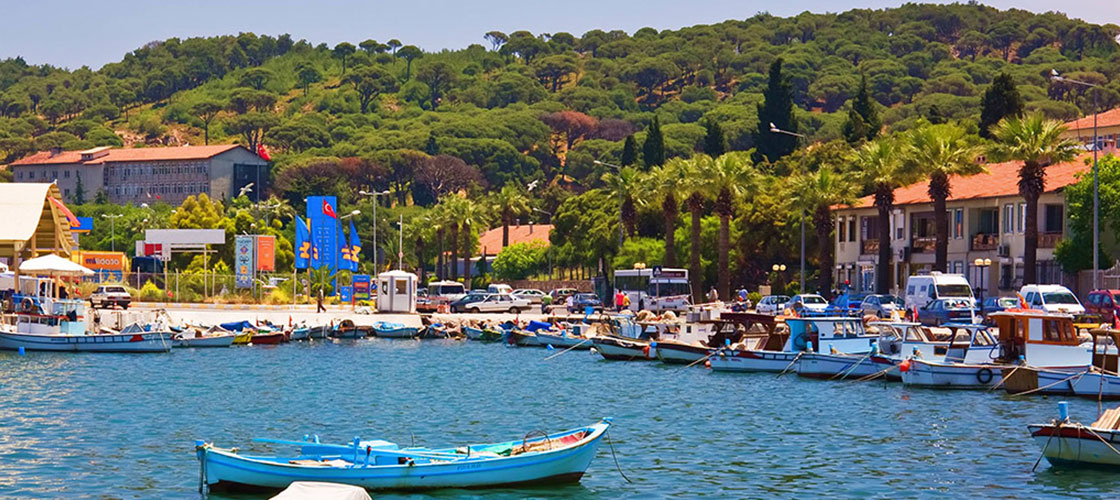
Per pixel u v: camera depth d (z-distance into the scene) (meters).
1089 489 73.44
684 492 73.25
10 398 116.62
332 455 72.00
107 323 193.00
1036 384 116.75
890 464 82.00
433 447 90.38
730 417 104.44
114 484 74.81
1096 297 169.88
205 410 109.94
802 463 82.50
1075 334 120.81
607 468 80.31
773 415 105.38
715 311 171.38
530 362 162.12
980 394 118.19
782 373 141.12
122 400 116.25
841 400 115.06
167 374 142.12
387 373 146.12
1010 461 82.62
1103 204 196.75
